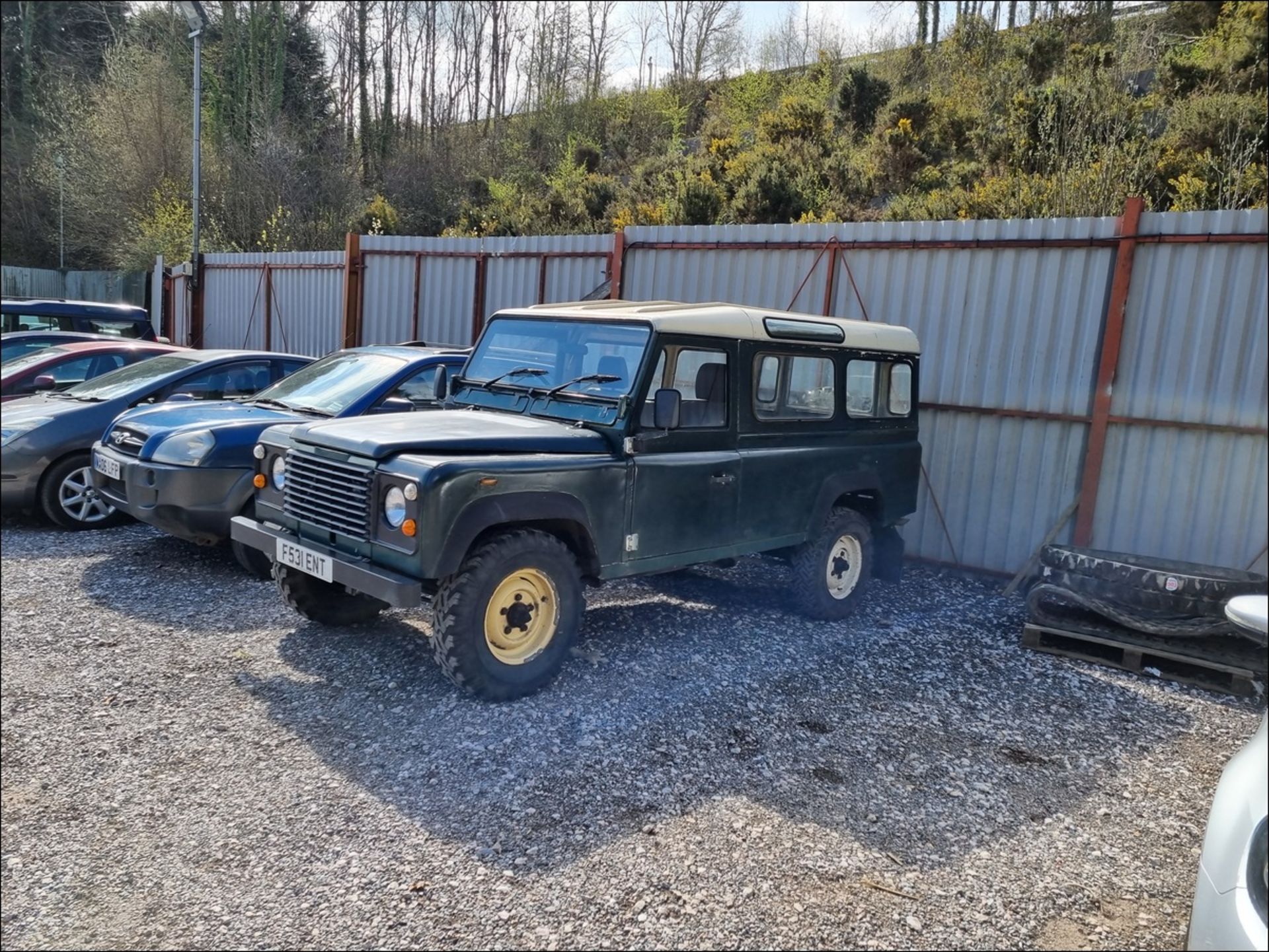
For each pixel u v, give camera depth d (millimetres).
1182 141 13055
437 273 11492
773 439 5539
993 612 6723
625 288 9484
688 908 2988
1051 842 3537
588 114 32219
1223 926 2197
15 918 2857
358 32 35406
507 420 4977
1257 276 6387
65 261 30828
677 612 6188
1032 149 14086
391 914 2908
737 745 4199
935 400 7824
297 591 5238
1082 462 7191
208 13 31656
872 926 2945
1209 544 6715
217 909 2922
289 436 4875
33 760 3838
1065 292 7160
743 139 22500
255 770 3803
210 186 26047
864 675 5203
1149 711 4930
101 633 5301
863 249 8023
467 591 4211
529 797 3650
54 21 37969
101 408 7734
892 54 27094
